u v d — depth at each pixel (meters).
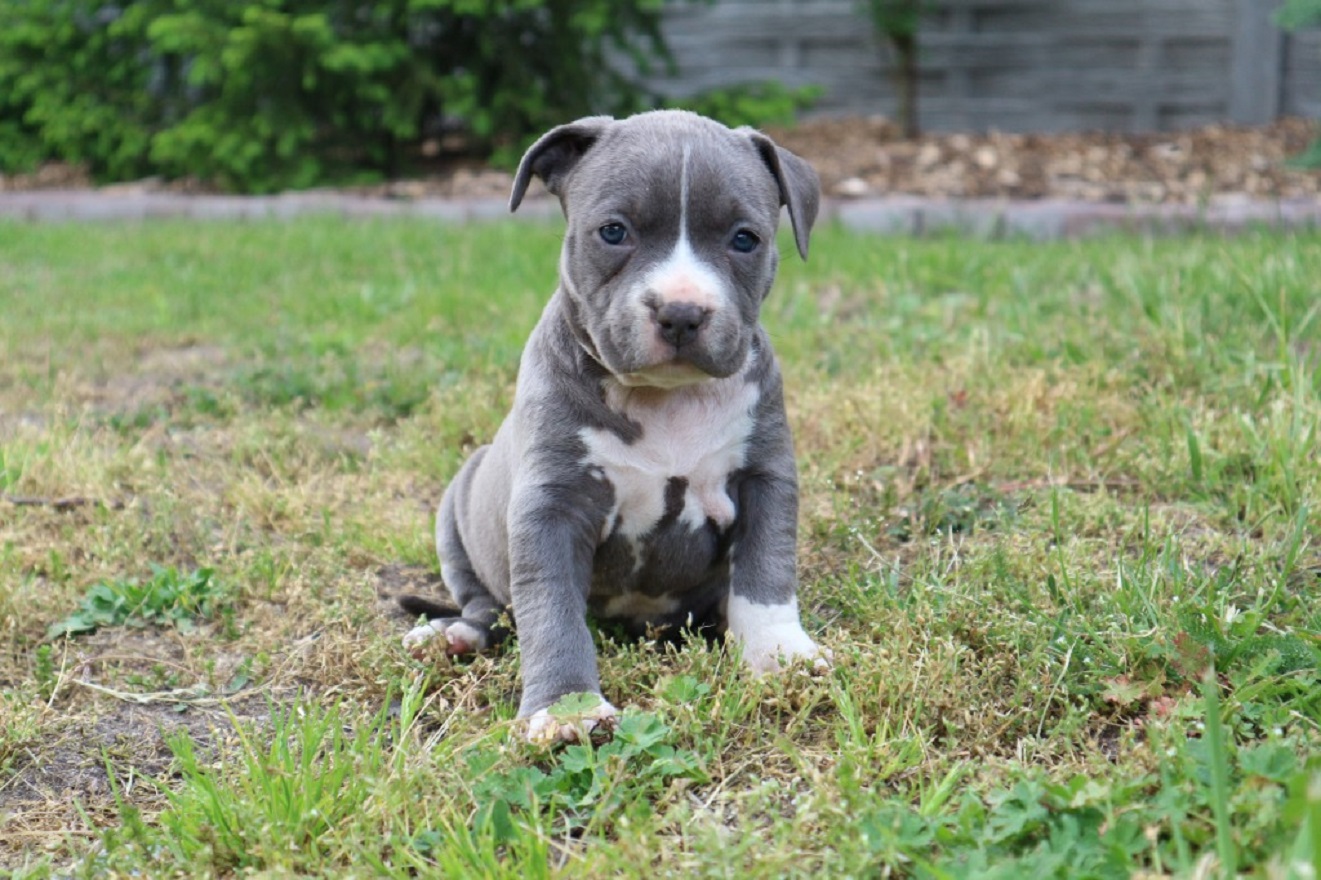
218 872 0.72
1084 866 0.67
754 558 0.84
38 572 1.00
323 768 0.76
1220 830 0.63
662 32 2.87
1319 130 2.45
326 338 1.48
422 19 2.48
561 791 0.75
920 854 0.69
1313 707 0.76
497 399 1.26
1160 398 1.16
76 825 0.76
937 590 0.89
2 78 2.73
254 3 2.48
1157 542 0.97
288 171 2.57
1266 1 2.52
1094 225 1.99
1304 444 1.03
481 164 2.64
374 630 0.91
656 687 0.80
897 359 1.28
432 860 0.71
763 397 0.85
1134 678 0.80
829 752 0.76
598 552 0.85
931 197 2.24
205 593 0.96
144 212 2.48
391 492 1.11
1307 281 1.34
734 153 0.82
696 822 0.71
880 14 2.50
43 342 1.54
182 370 1.43
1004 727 0.77
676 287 0.78
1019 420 1.13
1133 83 2.63
